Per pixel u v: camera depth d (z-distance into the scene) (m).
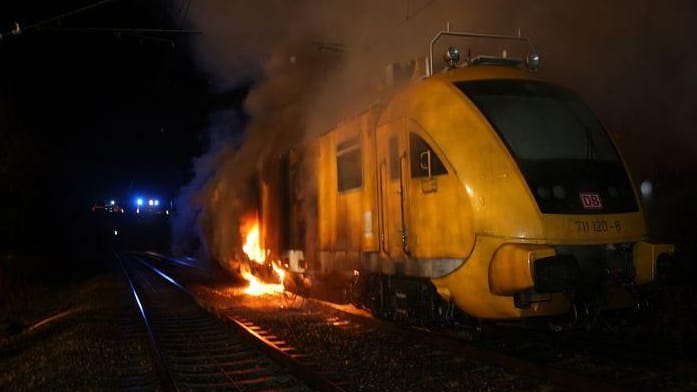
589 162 7.91
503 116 7.91
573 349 7.85
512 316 7.29
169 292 19.41
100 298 18.70
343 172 11.01
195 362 8.58
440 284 8.11
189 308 14.92
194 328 11.67
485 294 7.48
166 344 9.92
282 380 7.25
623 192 7.91
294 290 14.70
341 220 11.09
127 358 9.08
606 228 7.48
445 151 7.98
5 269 25.34
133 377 7.91
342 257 11.06
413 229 8.63
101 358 9.10
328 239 11.70
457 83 8.37
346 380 7.09
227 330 10.89
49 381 8.00
